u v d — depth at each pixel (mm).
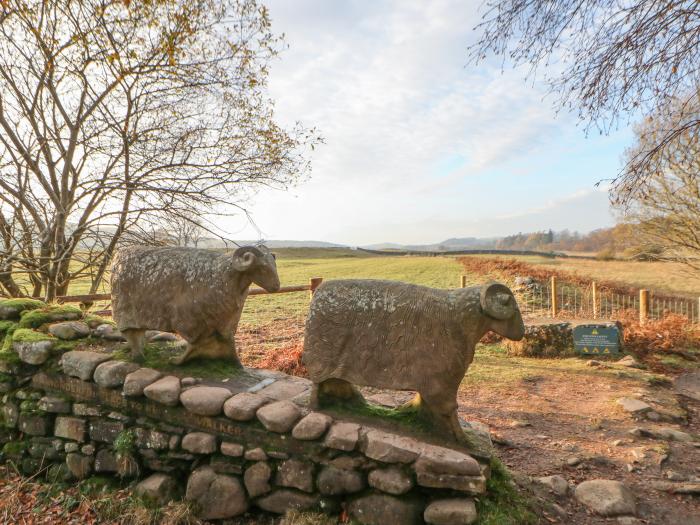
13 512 2932
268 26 6859
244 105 7004
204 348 3506
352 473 2549
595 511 2828
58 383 3445
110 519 2789
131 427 3146
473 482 2354
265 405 2900
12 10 5453
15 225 6527
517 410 4824
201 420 2957
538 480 3143
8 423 3551
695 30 3383
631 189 4195
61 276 6695
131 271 3400
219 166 6645
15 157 6219
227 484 2773
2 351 3670
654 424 4406
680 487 3072
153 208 6508
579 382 5953
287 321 10891
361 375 2756
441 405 2631
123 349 3643
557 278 16016
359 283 2896
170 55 5934
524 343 7680
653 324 8781
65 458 3316
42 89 6188
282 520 2611
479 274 20125
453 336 2578
